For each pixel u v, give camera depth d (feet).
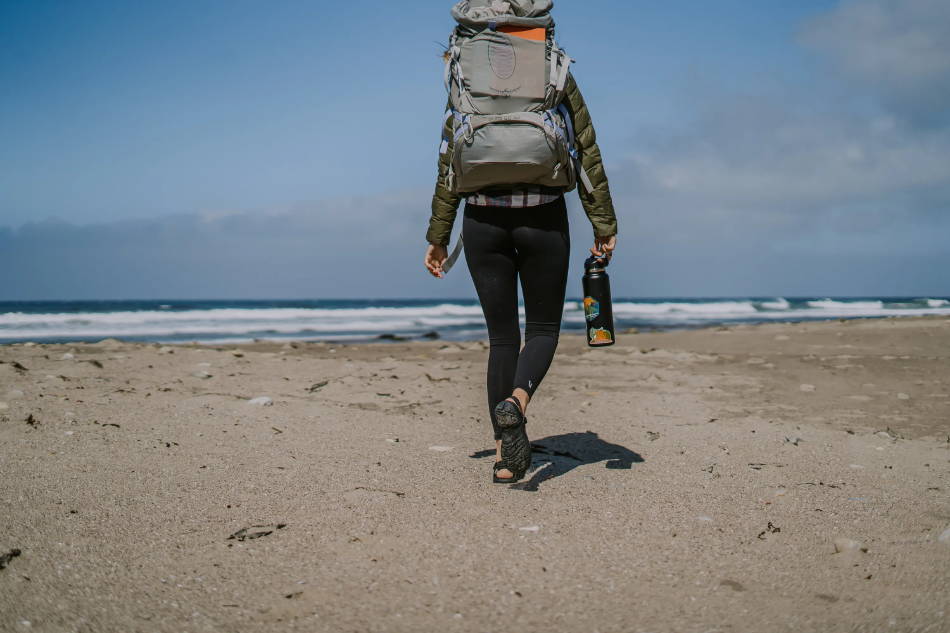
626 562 6.68
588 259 9.76
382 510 8.17
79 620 5.36
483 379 19.83
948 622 5.46
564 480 9.68
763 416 15.07
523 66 8.54
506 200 8.96
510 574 6.37
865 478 10.16
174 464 10.12
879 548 7.17
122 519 7.73
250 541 7.15
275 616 5.54
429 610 5.66
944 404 16.61
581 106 9.04
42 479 9.16
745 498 8.98
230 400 15.10
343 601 5.82
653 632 5.31
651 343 34.35
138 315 79.46
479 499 8.67
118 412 13.62
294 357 24.08
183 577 6.25
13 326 65.26
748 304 151.84
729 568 6.58
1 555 6.48
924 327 36.73
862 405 16.47
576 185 9.37
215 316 87.45
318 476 9.64
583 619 5.52
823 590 6.09
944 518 8.27
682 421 14.33
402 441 12.07
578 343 35.04
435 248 10.02
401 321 88.89
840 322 44.70
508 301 9.55
